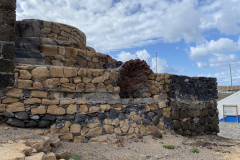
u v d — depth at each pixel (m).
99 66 8.71
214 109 10.45
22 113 5.36
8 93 5.24
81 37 9.50
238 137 13.32
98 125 6.39
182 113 9.13
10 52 5.32
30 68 5.54
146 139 7.16
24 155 3.33
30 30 7.41
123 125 7.01
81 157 4.86
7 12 5.38
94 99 6.45
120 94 7.80
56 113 5.73
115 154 5.40
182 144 7.04
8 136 4.36
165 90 8.84
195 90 9.90
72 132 5.89
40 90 5.62
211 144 7.27
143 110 7.78
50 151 4.60
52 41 7.50
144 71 8.17
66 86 5.97
